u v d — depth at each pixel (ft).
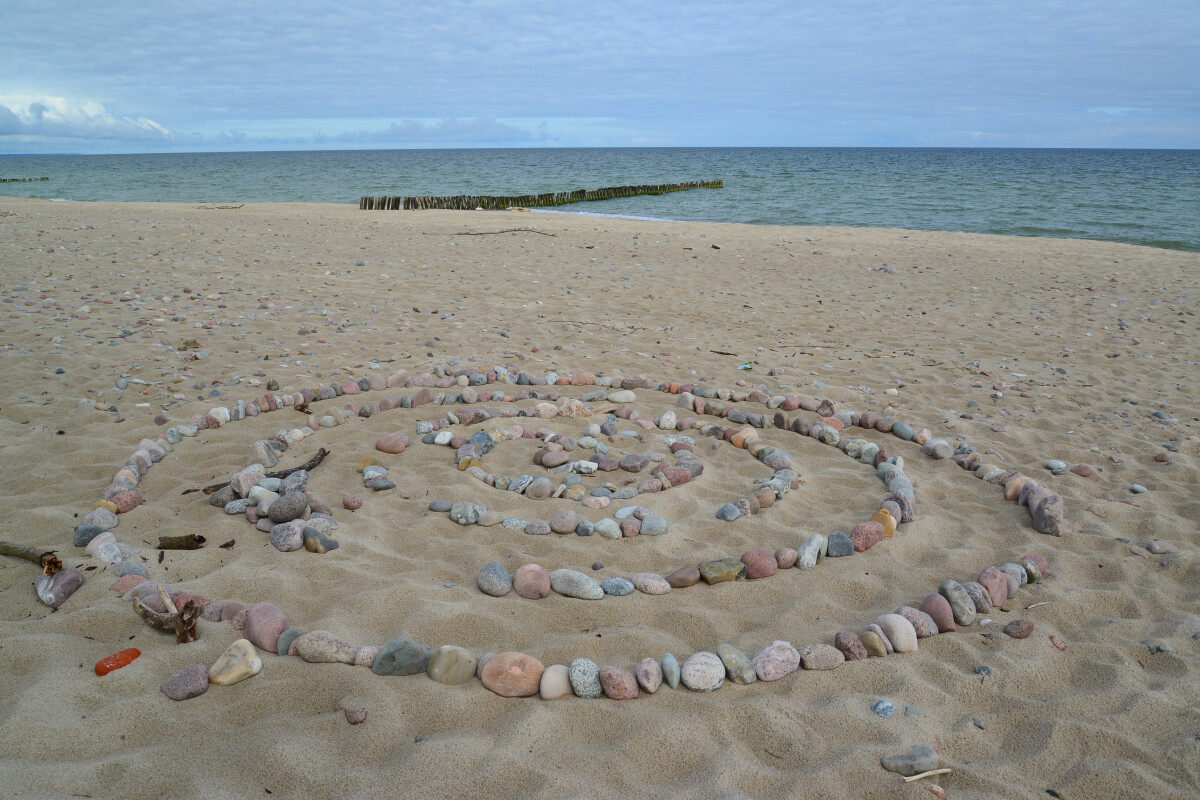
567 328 25.03
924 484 13.76
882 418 16.62
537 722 7.36
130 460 12.92
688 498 12.97
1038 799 6.70
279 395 16.57
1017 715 7.82
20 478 12.41
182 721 7.22
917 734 7.43
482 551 10.93
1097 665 8.63
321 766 6.73
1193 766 7.05
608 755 6.97
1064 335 25.68
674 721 7.42
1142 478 14.15
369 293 29.12
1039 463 14.89
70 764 6.52
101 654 8.13
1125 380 20.70
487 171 211.41
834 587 10.31
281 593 9.57
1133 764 7.06
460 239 46.39
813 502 13.00
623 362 21.25
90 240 39.45
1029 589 10.30
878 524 11.51
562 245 44.52
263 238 43.42
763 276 36.01
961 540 11.82
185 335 21.98
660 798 6.47
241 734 7.14
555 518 11.66
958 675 8.41
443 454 14.43
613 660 8.63
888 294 32.32
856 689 8.24
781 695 8.04
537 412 16.80
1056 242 50.14
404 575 10.22
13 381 17.22
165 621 8.46
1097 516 12.50
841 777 6.81
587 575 10.32
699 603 9.89
